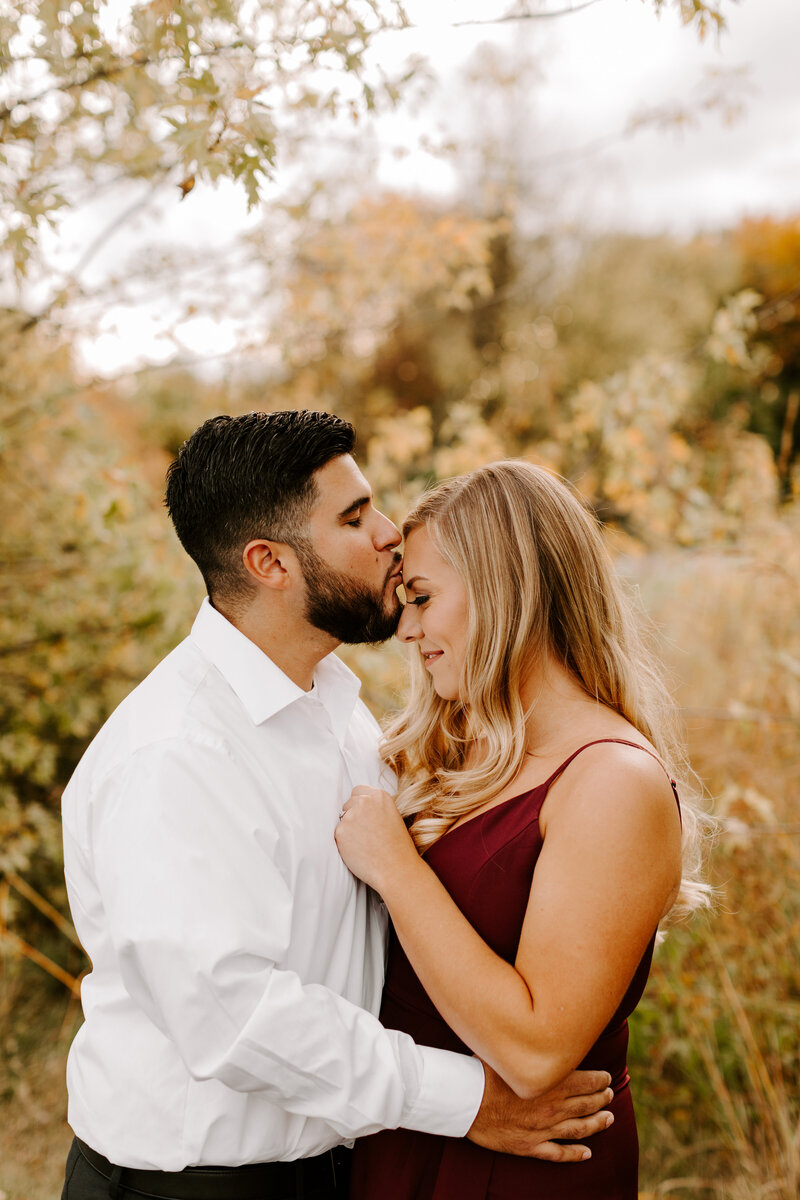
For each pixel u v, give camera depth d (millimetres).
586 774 1264
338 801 1444
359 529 1379
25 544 3506
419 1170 1372
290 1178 1312
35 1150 2600
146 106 1628
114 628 3408
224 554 1384
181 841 1201
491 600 1433
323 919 1359
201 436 1390
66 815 1384
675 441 3885
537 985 1177
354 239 3410
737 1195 2217
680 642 3557
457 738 1611
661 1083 2578
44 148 1832
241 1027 1162
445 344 11586
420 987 1416
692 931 2646
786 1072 2506
